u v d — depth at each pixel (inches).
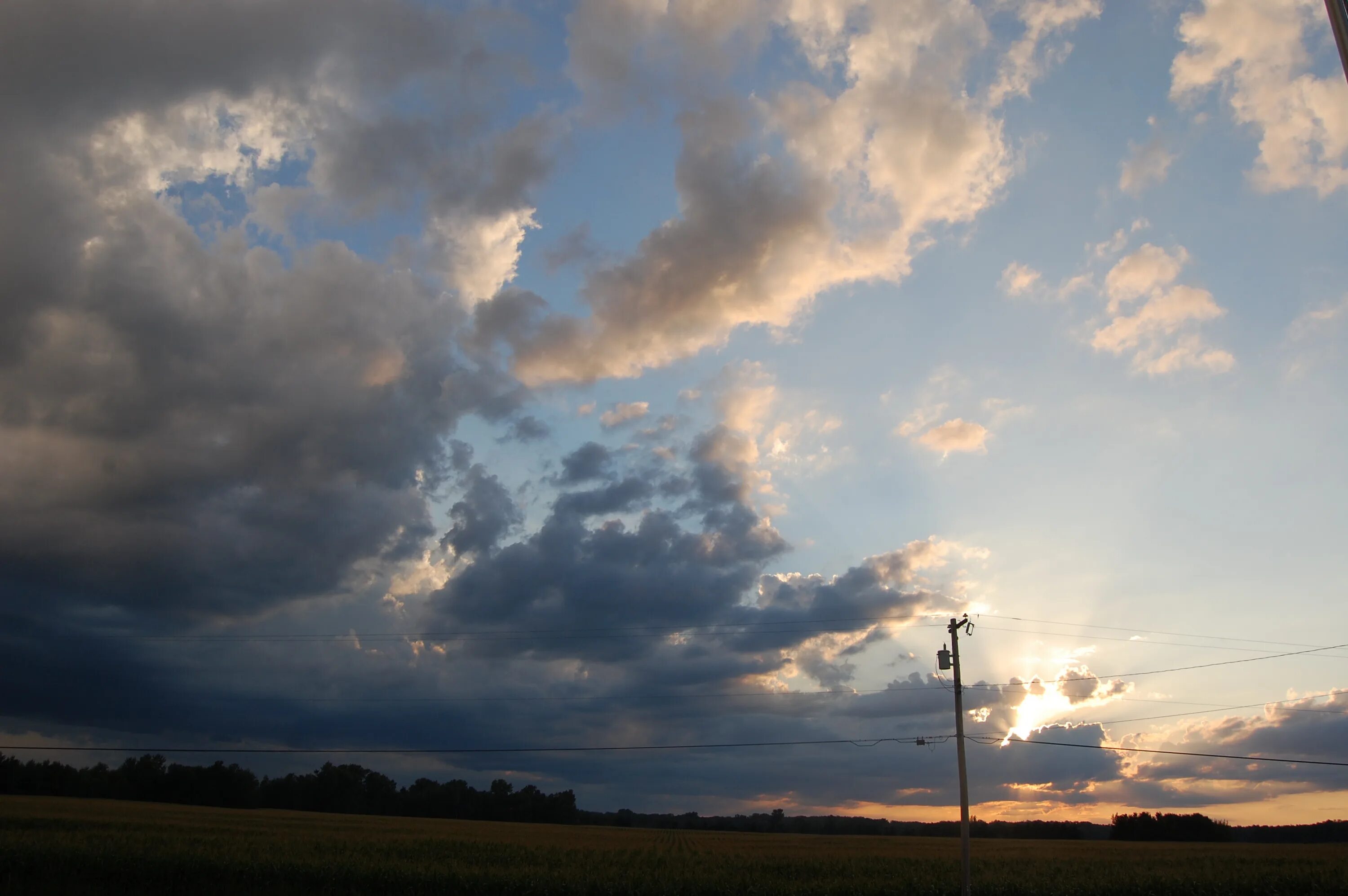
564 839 3061.0
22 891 1502.2
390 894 1577.3
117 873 1614.2
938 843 3786.9
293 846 1979.6
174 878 1601.9
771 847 2913.4
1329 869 2081.7
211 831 2390.5
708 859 2148.1
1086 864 2242.9
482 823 4340.6
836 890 1576.0
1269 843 4192.9
